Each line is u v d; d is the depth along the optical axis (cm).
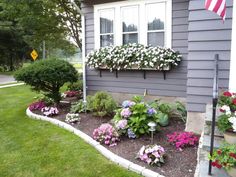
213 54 380
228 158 234
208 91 391
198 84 397
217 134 305
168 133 420
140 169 299
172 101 547
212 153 254
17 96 912
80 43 1153
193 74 399
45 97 656
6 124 527
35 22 1041
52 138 428
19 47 2308
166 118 463
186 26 514
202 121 401
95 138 398
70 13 1095
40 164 335
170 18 530
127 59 561
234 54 365
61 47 1413
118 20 604
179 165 307
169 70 541
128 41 599
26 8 990
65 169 318
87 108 551
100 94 543
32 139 427
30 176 305
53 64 586
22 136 445
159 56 518
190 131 413
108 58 589
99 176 296
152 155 312
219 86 379
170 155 335
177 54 524
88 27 662
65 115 555
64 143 402
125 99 612
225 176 247
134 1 574
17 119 565
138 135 399
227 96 329
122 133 403
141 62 541
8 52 2300
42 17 1050
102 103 520
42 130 473
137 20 577
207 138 309
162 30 546
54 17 1081
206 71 389
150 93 574
